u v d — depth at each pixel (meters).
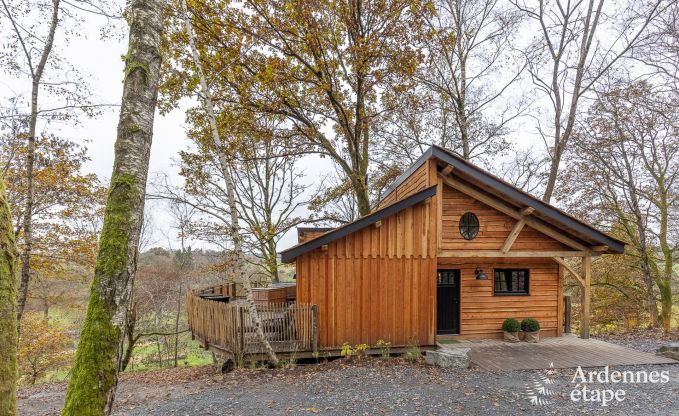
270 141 15.20
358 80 12.45
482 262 10.39
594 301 18.11
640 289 16.52
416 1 11.35
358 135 14.17
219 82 12.09
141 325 16.80
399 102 15.29
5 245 2.09
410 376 7.14
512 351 8.91
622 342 10.21
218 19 11.08
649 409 5.48
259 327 7.98
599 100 14.58
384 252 9.11
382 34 11.58
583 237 9.70
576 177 15.64
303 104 14.30
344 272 8.91
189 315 10.93
